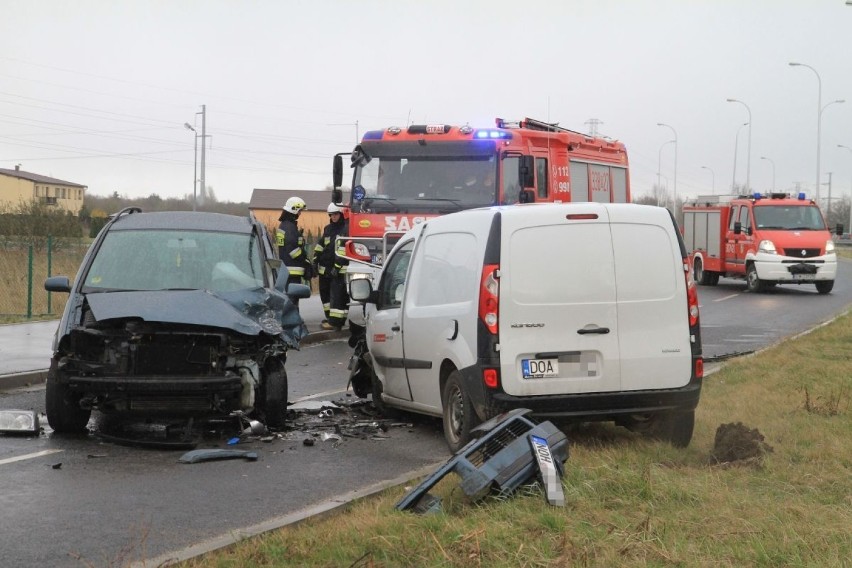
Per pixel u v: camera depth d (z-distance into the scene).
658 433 8.35
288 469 7.79
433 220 9.16
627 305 7.89
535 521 5.62
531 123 17.58
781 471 7.11
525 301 7.73
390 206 15.59
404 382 9.38
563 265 7.81
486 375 7.70
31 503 6.66
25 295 20.97
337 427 9.53
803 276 28.72
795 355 13.83
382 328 9.80
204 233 10.26
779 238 29.06
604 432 8.77
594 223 7.89
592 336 7.82
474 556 5.04
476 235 8.06
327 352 15.77
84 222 30.78
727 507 6.06
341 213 18.14
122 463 7.91
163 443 8.60
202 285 9.50
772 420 9.15
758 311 23.16
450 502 6.17
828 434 8.47
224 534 5.95
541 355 7.74
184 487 7.15
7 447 8.45
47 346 14.73
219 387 8.45
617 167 19.92
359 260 15.67
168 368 8.56
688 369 8.02
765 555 5.16
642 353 7.90
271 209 78.88
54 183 95.94
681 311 8.03
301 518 6.04
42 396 11.28
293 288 10.26
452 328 8.19
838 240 87.00
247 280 9.69
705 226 33.34
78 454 8.22
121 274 9.59
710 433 8.73
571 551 5.13
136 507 6.59
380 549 5.25
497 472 6.14
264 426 9.11
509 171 15.65
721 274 32.72
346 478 7.50
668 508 6.05
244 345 8.91
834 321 18.52
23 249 24.83
